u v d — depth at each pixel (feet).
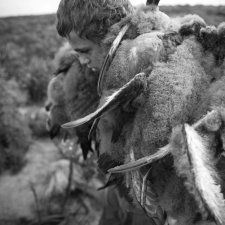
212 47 2.88
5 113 13.51
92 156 5.61
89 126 4.03
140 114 2.83
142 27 3.18
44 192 10.96
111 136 3.42
